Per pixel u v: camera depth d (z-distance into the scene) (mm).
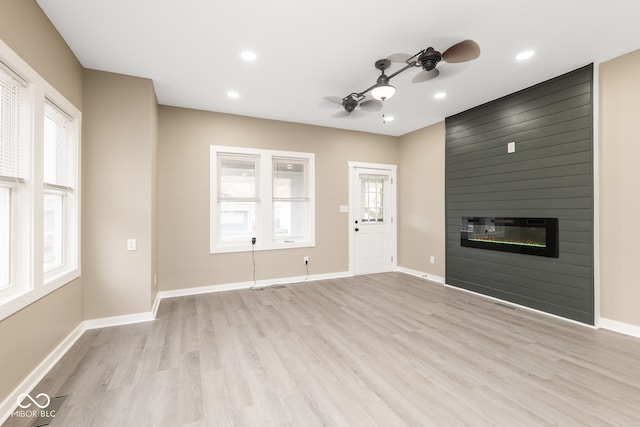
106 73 3078
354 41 2619
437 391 1953
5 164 1845
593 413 1741
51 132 2473
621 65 2871
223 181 4512
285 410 1768
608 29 2451
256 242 4688
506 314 3404
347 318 3283
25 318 1933
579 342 2674
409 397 1890
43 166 2133
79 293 2850
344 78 3338
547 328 2992
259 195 4695
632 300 2812
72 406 1797
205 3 2125
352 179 5434
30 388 1957
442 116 4699
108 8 2160
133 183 3154
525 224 3621
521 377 2117
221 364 2297
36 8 2074
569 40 2613
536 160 3506
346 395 1912
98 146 3021
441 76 3287
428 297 4082
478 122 4219
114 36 2510
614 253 2926
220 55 2836
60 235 2658
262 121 4680
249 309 3584
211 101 3984
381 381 2070
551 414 1731
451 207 4684
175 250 4137
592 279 3021
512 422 1663
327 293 4277
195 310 3547
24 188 1993
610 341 2691
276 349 2547
